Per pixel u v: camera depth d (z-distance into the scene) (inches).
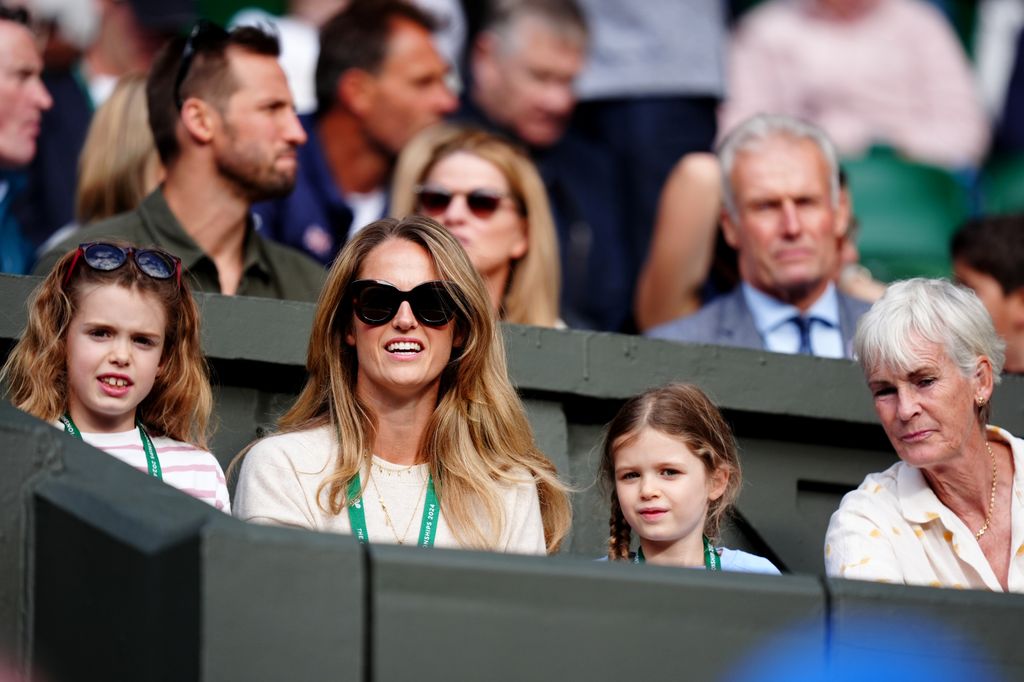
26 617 582.2
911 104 1402.6
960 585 706.8
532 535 717.3
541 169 1256.8
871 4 1408.7
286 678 537.6
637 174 1270.9
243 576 537.6
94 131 986.1
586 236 1250.0
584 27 1266.0
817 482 877.8
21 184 1091.3
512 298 940.6
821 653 585.3
